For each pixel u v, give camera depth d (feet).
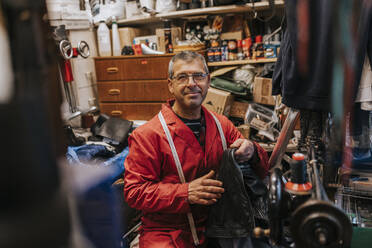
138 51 9.34
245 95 8.70
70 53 6.88
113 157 7.09
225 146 4.79
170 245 4.29
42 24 1.02
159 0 9.15
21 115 0.82
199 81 4.55
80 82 9.87
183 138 4.50
